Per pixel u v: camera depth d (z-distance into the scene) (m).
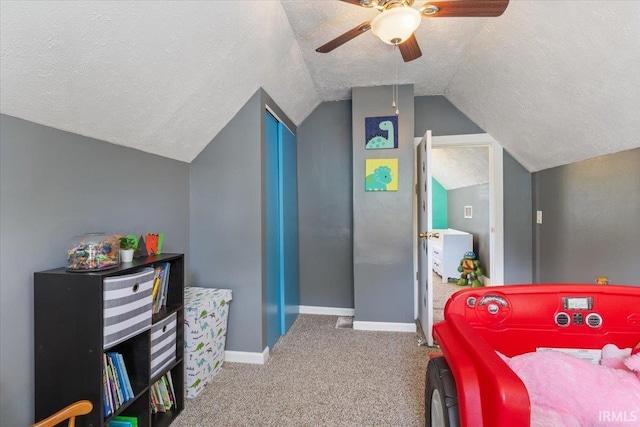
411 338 2.71
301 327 3.01
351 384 1.99
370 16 1.94
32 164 1.27
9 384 1.19
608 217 2.03
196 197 2.38
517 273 3.16
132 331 1.34
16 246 1.22
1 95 1.10
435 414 1.14
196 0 1.39
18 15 0.96
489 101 2.64
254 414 1.71
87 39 1.17
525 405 0.68
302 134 3.44
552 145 2.46
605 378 0.97
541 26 1.65
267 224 2.47
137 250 1.71
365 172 2.92
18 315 1.22
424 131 3.24
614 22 1.33
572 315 1.19
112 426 1.42
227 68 1.88
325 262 3.42
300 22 2.01
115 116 1.54
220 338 2.17
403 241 2.88
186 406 1.78
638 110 1.58
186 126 2.01
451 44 2.23
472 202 4.86
